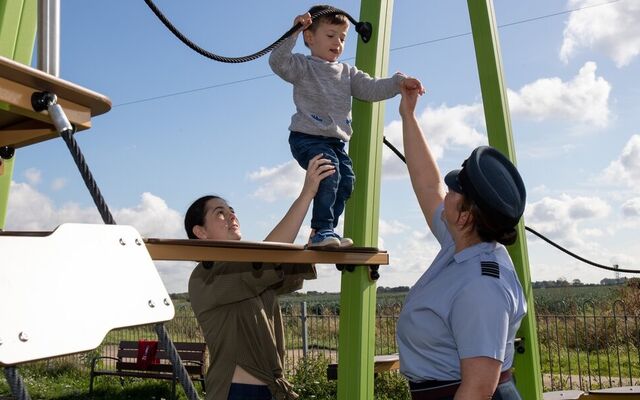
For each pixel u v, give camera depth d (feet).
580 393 15.84
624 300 42.39
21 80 4.13
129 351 31.91
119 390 32.60
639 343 32.73
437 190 8.66
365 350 9.96
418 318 6.72
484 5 14.48
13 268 3.23
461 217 6.76
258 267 8.57
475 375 5.92
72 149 4.16
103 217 4.08
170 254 6.27
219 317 8.80
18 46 9.98
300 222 9.07
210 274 8.88
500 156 6.91
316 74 10.16
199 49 8.32
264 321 8.82
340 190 10.21
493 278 6.32
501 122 14.12
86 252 3.67
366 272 10.18
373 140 10.59
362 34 11.00
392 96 10.02
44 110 4.31
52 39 4.67
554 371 34.76
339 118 10.20
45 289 3.31
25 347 3.07
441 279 6.67
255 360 8.75
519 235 13.87
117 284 3.72
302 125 10.07
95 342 3.38
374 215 10.50
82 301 3.46
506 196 6.48
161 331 3.93
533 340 13.71
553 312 34.63
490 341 5.98
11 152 5.50
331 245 8.70
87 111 4.75
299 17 9.60
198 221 9.34
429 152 9.10
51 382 35.24
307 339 35.29
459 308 6.18
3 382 32.94
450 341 6.56
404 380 28.19
